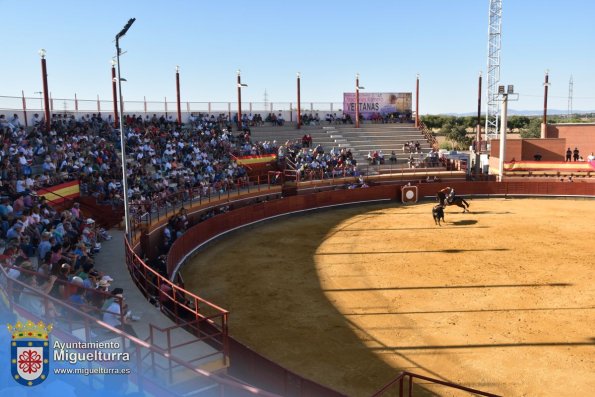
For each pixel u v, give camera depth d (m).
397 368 13.26
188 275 22.11
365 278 21.23
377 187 42.69
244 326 16.20
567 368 13.10
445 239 28.36
